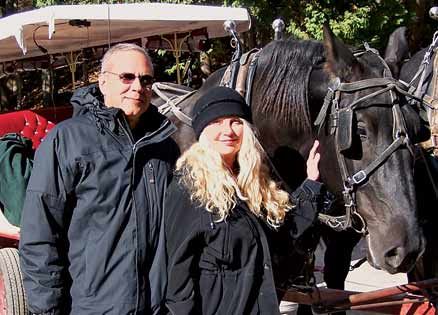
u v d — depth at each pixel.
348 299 4.62
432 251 4.55
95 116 3.34
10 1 16.81
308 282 4.38
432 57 4.67
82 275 3.29
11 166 5.09
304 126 3.97
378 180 3.64
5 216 5.18
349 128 3.67
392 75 3.93
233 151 3.22
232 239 3.14
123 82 3.37
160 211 3.37
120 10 6.17
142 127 3.52
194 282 3.17
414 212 3.59
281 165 4.14
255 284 3.18
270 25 11.18
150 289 3.32
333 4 11.32
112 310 3.24
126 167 3.32
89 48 8.59
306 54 4.05
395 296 4.71
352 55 3.86
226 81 4.32
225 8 6.54
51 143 3.30
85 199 3.29
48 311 3.25
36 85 19.72
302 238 3.69
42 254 3.26
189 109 4.61
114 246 3.28
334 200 3.96
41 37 7.27
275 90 4.05
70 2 12.63
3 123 6.86
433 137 4.46
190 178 3.18
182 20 6.45
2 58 8.74
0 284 5.21
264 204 3.27
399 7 11.55
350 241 5.48
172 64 12.73
